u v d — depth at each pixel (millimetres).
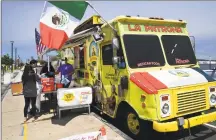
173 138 5859
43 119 7469
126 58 5672
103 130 4391
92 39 7664
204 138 5770
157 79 5238
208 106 5527
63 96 7273
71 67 8797
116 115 6375
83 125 6652
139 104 5195
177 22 6629
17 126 6871
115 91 6281
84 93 7543
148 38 6062
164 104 4852
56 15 6453
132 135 5855
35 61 7816
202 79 5621
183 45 6504
